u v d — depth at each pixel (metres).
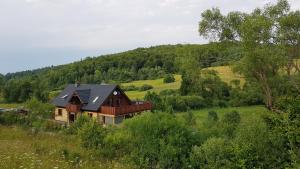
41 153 19.23
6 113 46.03
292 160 10.57
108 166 16.31
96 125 24.38
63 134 35.94
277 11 32.06
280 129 11.33
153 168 19.39
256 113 14.28
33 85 93.25
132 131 21.78
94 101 52.69
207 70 53.34
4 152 16.42
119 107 49.56
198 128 26.55
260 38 30.39
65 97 57.84
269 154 11.88
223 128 23.75
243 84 72.25
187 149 19.83
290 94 12.06
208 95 70.00
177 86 88.38
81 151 21.19
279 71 32.53
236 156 12.23
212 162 15.91
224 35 34.81
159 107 57.78
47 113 46.06
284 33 30.69
